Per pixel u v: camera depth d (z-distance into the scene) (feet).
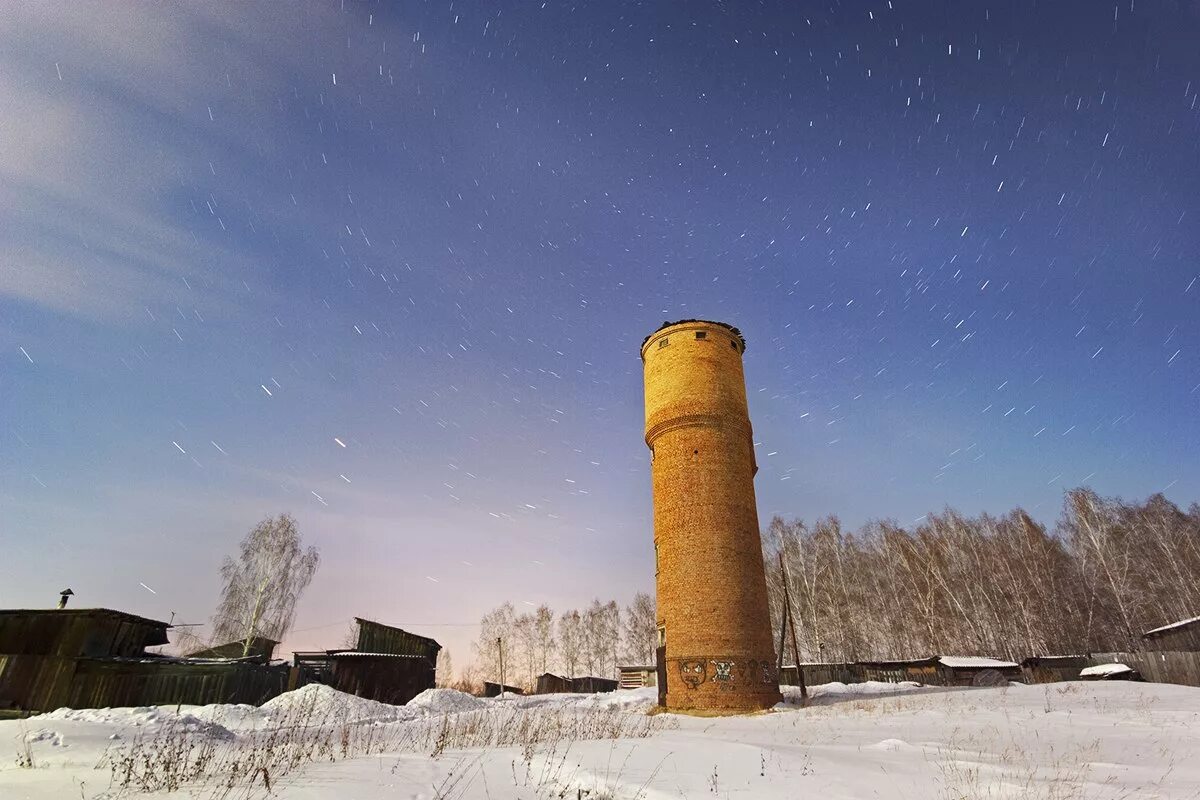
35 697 66.33
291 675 89.97
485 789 20.44
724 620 72.49
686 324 88.43
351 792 19.11
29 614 70.59
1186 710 50.21
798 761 26.20
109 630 72.95
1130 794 20.24
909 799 19.80
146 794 19.61
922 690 93.25
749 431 87.86
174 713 45.98
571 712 70.33
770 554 160.56
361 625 99.66
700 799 19.80
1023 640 130.31
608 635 210.38
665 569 78.28
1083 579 138.10
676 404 83.92
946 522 165.48
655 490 83.82
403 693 100.17
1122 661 102.37
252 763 23.63
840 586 152.87
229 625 123.34
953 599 142.82
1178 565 129.90
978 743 34.40
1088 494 140.87
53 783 21.74
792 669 128.06
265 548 131.64
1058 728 41.39
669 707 71.41
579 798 19.83
